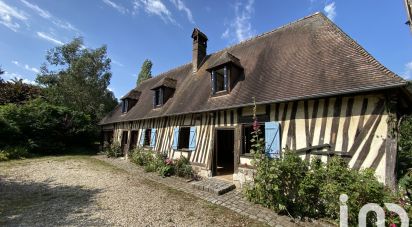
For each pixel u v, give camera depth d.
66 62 22.06
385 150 4.11
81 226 3.94
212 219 4.41
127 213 4.60
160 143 10.27
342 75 4.96
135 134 13.47
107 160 12.34
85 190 6.23
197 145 8.22
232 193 6.08
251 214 4.66
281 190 4.80
